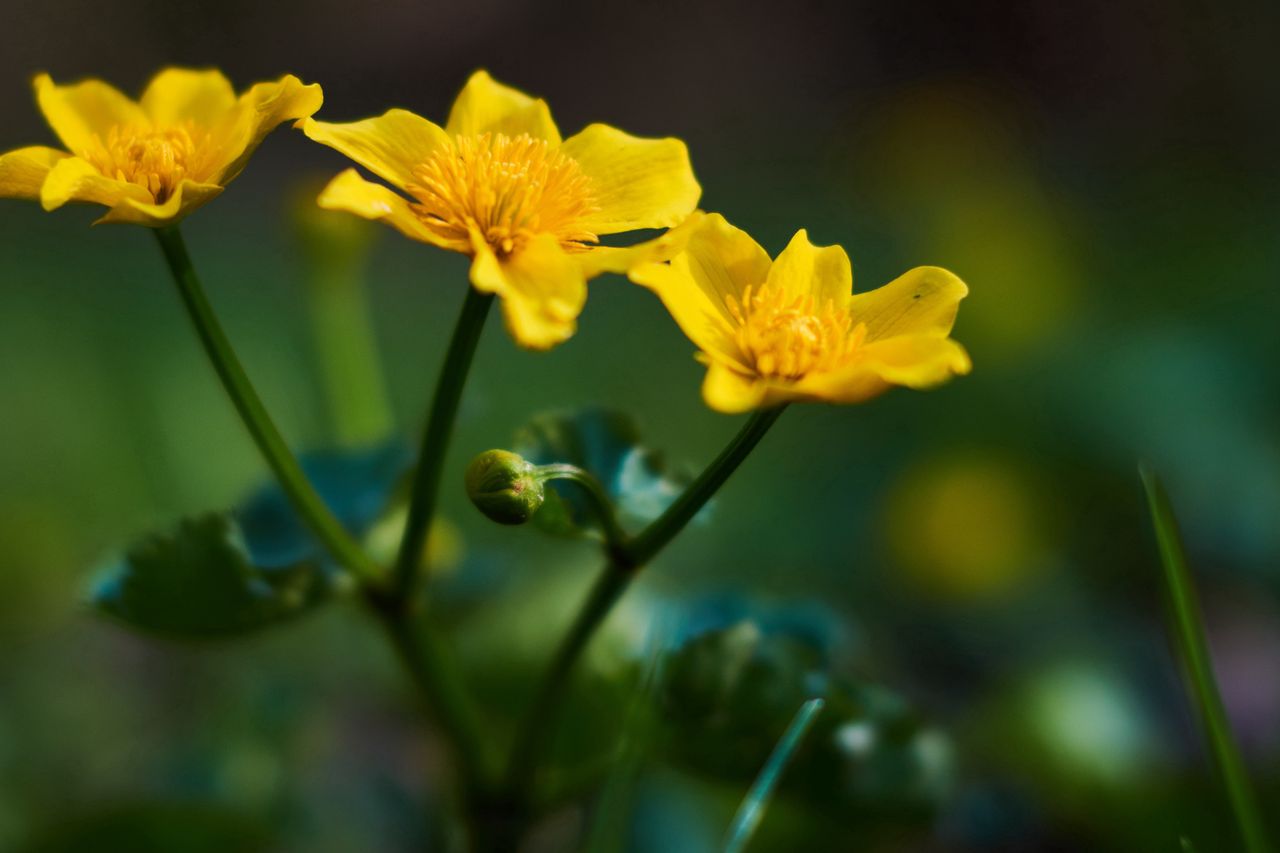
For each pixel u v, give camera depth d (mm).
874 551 615
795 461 669
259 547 402
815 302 362
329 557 398
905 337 353
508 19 1352
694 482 369
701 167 1120
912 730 405
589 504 373
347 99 1276
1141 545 603
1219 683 511
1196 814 452
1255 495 603
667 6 1368
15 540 534
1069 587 580
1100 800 456
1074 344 698
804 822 438
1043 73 1206
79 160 354
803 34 1328
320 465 418
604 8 1365
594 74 1324
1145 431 636
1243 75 1111
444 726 399
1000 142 927
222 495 613
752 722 396
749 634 399
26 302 734
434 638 397
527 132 373
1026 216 832
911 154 917
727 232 363
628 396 710
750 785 401
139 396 640
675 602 436
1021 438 660
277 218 972
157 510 604
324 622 529
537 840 461
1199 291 758
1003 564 587
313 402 669
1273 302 695
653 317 768
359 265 492
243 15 1300
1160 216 915
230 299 782
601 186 369
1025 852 461
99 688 508
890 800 402
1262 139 1056
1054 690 465
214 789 438
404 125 365
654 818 439
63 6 1247
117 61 1236
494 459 360
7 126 1147
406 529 385
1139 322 725
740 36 1340
